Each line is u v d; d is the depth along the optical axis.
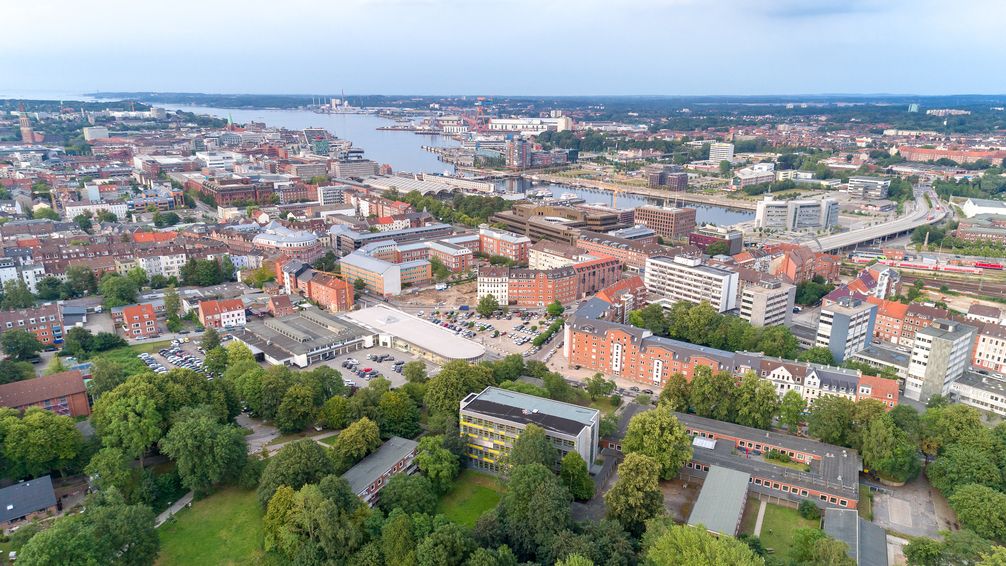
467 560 175.25
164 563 192.62
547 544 184.12
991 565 163.62
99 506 190.12
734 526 199.25
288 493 198.62
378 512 195.50
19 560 158.75
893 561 197.75
